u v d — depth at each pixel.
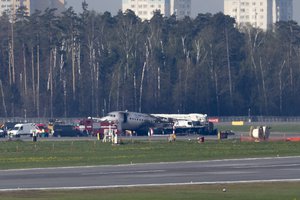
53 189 182.75
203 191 179.38
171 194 175.00
